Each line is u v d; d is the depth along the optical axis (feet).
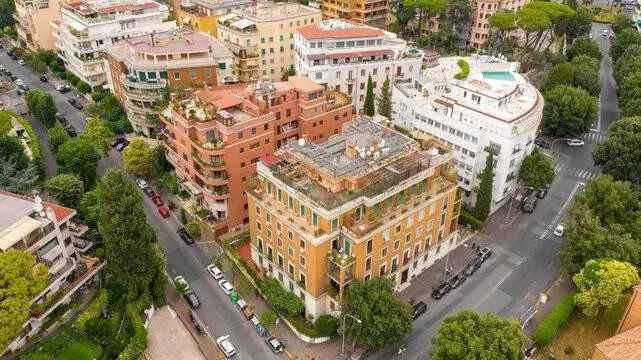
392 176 268.41
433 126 388.78
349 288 262.88
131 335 265.75
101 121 434.30
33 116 492.54
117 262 267.80
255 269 323.16
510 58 623.77
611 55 652.89
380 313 253.24
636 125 394.32
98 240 306.96
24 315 228.84
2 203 262.06
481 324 238.07
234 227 351.87
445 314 294.05
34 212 256.73
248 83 403.54
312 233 256.73
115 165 426.51
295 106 363.76
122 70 460.55
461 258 337.72
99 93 511.40
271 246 299.38
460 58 433.48
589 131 498.28
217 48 476.95
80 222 320.29
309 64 467.52
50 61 602.03
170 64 437.17
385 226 269.23
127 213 263.49
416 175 280.92
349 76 479.00
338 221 260.62
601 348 236.84
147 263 274.57
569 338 281.95
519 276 322.55
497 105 361.92
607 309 294.46
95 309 268.82
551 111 464.24
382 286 261.44
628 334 240.32
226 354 264.52
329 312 284.61
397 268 299.79
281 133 363.76
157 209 376.27
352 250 262.88
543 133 490.49
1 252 233.55
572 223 315.58
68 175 344.69
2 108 490.90
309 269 269.23
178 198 384.06
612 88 594.24
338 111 385.70
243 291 304.30
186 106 349.00
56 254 261.65
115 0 565.94
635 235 317.01
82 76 537.24
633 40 618.85
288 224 270.87
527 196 395.96
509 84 388.57
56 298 259.19
